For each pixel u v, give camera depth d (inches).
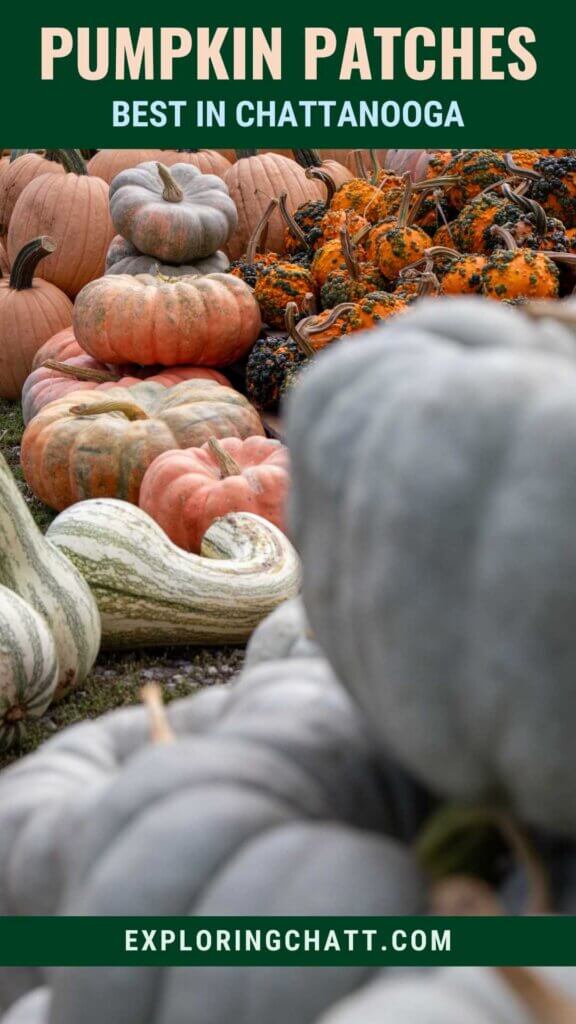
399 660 22.2
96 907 24.2
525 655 20.6
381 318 127.0
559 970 21.5
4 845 31.4
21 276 173.6
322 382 25.1
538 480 20.7
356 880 23.3
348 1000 22.0
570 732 20.8
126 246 169.2
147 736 35.4
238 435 122.9
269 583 94.2
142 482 114.9
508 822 23.4
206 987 23.1
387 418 22.9
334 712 29.1
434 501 21.5
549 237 130.4
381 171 180.2
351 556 23.1
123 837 25.3
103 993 24.0
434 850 24.1
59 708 86.2
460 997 20.6
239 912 23.3
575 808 22.1
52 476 124.5
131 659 94.8
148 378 141.6
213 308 140.9
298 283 150.1
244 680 33.6
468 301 26.3
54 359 155.6
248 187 188.7
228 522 101.5
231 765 26.5
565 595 20.2
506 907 24.4
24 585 84.7
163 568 92.2
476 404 21.8
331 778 27.3
